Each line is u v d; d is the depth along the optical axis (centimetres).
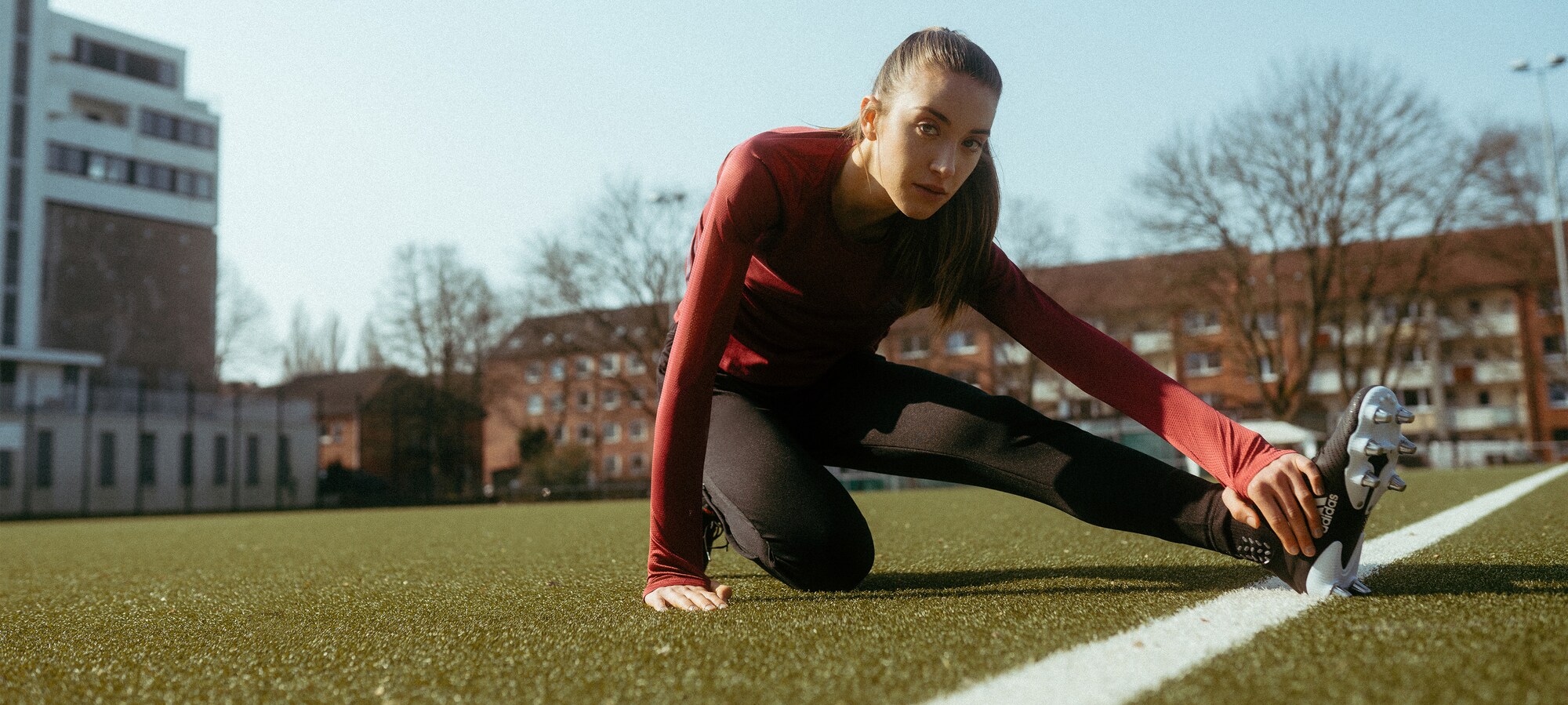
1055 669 141
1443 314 3503
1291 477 194
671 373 229
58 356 3503
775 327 264
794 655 159
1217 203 3027
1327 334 4325
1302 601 194
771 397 284
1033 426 241
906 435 258
